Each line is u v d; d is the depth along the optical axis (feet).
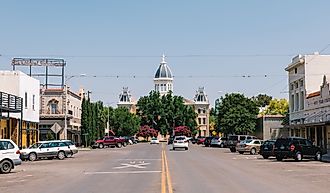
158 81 599.98
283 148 126.93
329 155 155.53
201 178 75.20
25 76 174.50
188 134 464.65
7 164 91.30
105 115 383.86
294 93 213.87
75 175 84.89
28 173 90.27
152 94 484.33
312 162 121.49
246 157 147.43
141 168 100.07
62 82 259.80
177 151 200.54
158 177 78.18
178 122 479.00
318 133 184.75
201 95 586.45
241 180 71.61
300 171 90.02
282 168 98.43
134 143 376.48
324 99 175.01
